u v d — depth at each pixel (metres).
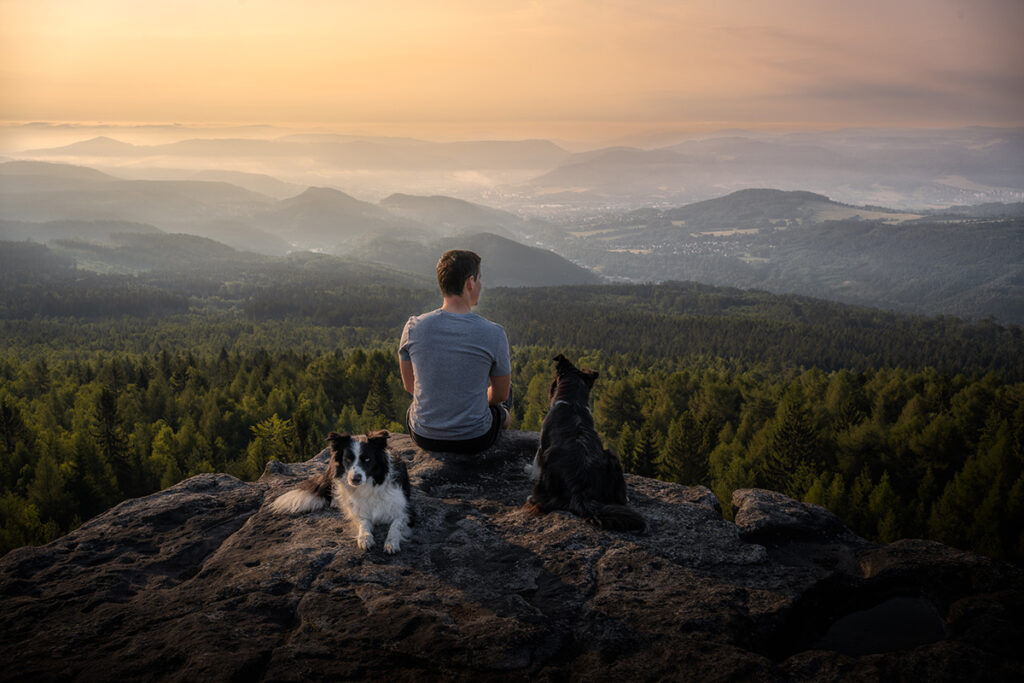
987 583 3.68
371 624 3.19
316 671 2.83
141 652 3.02
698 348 165.38
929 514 36.00
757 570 3.88
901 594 3.91
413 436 5.59
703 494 5.21
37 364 80.81
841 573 4.01
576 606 3.42
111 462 44.03
